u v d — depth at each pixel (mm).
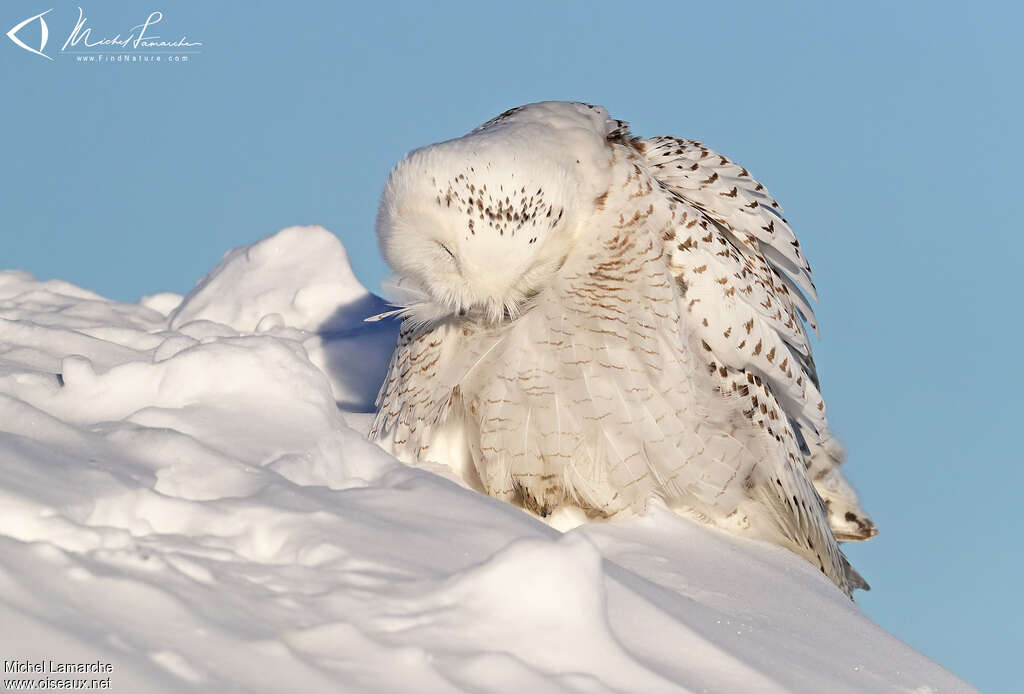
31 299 15219
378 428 11023
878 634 8195
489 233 9125
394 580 5715
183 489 6457
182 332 13430
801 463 10773
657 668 5867
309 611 5289
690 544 9492
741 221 10984
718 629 6910
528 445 10008
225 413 7883
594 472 9953
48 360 10797
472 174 9039
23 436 6672
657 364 9820
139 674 4359
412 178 9266
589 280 9812
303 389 8320
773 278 11164
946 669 7781
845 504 12086
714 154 11344
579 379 9828
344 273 15062
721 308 10148
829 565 10875
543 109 10250
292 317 14703
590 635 5621
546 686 5164
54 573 4918
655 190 10141
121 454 6719
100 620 4684
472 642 5328
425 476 7449
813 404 11148
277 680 4648
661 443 9867
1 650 4273
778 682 6223
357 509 6641
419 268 9594
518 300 9812
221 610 5074
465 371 10172
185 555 5523
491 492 10273
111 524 5789
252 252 15484
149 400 8281
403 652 5062
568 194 9453
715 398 10109
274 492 6508
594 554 5820
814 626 7977
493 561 5703
